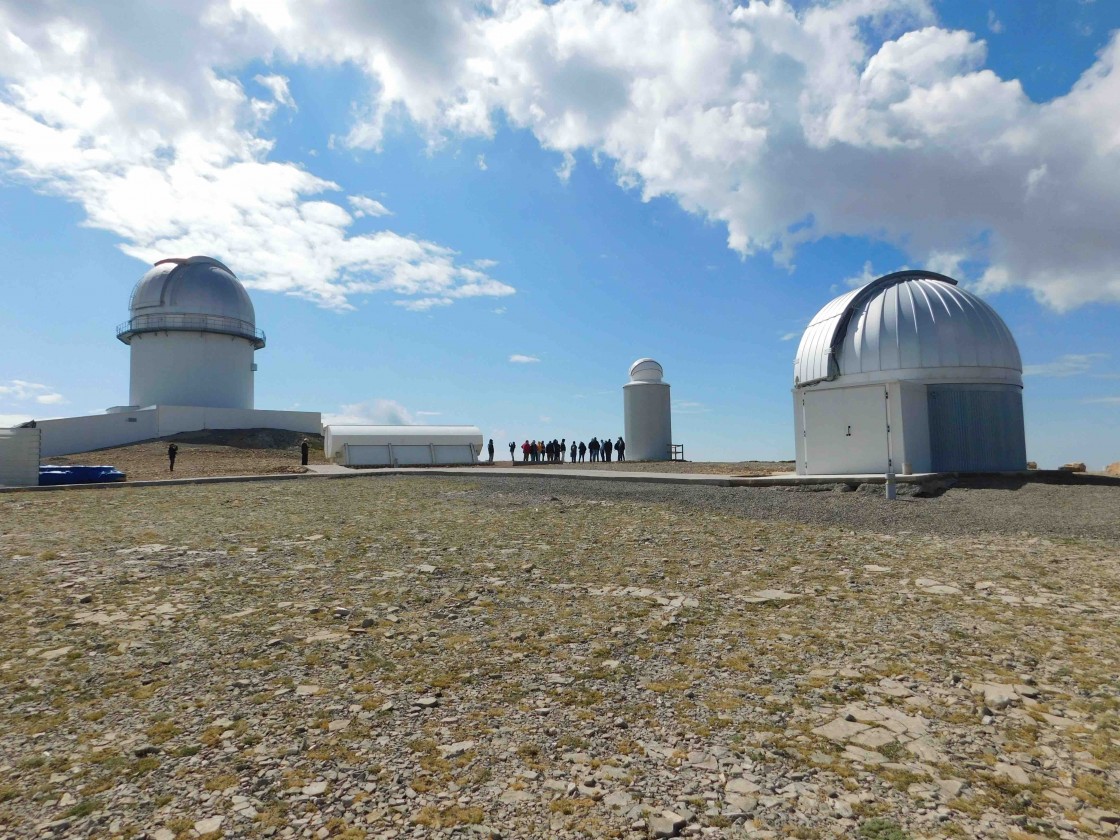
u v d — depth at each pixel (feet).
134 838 10.96
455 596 25.58
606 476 71.72
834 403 67.87
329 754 13.84
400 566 30.30
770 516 44.04
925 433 68.80
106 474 79.05
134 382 171.83
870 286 80.59
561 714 15.83
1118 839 11.23
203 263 179.22
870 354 75.92
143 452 125.80
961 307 74.54
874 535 37.60
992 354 73.26
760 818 11.69
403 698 16.65
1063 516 43.91
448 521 42.75
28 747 14.11
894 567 30.07
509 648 20.20
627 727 15.17
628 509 46.98
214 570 29.37
